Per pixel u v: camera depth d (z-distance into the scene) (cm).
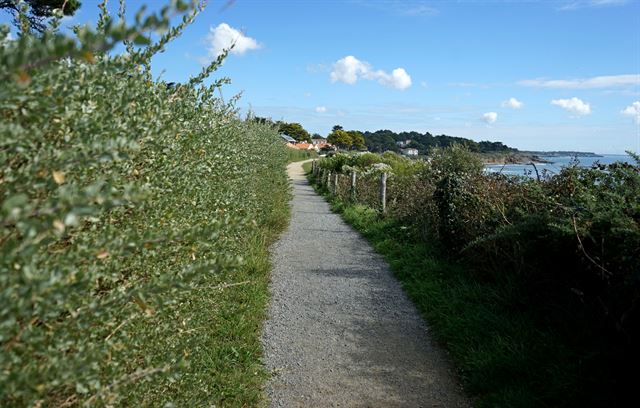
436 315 523
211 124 404
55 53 100
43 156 138
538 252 464
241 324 475
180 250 262
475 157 847
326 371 419
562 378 347
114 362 185
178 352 267
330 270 738
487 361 395
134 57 214
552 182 541
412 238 851
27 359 143
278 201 1246
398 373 417
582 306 413
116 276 185
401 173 1595
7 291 109
